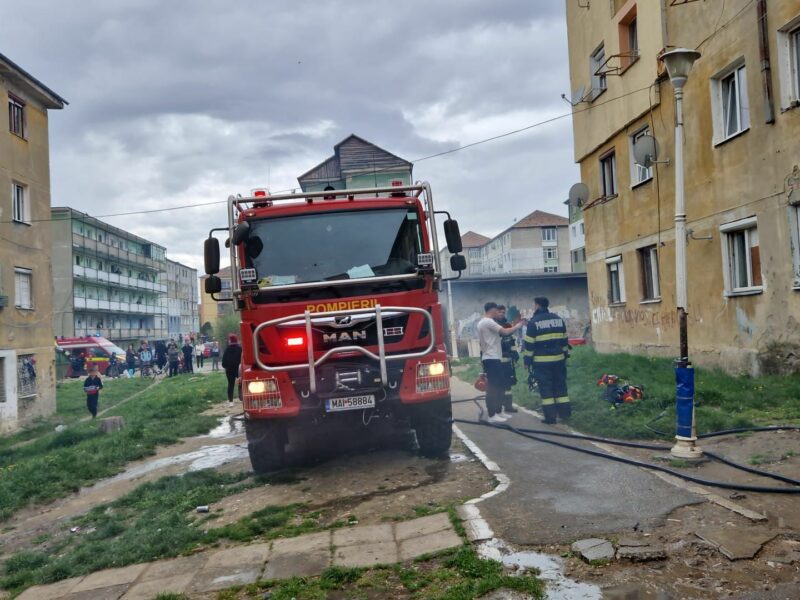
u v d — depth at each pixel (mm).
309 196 7855
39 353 21188
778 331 10938
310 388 7066
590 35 18469
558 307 31875
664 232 14766
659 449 7254
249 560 5059
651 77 14758
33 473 10125
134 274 82125
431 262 7512
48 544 6875
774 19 10734
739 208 11852
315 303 7410
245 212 7863
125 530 6688
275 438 7871
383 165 38094
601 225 18500
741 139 11734
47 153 22609
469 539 4875
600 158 18328
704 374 11977
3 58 18797
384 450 8625
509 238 80688
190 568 5102
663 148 14602
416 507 5930
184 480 8227
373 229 7840
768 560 4160
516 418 10016
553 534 4824
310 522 5805
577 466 6781
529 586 3975
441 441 7793
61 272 63250
